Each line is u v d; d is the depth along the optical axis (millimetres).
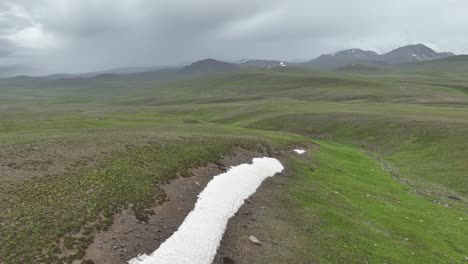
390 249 33906
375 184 58469
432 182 60938
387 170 68625
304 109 139000
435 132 81375
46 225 25359
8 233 23891
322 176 57875
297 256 29844
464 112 108375
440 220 43125
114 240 25594
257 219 35719
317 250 31516
